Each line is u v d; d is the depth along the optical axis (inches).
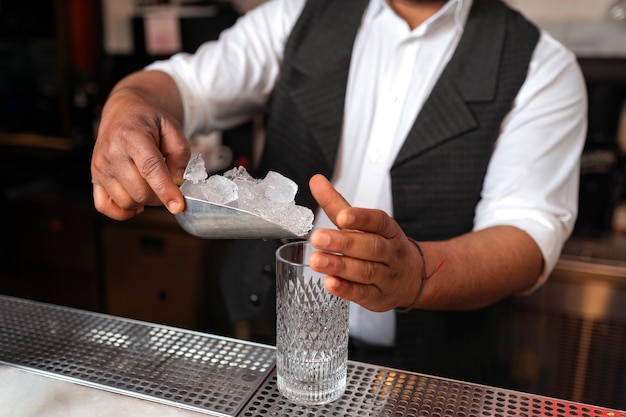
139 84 53.9
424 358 56.1
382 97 56.7
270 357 38.0
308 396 32.7
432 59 56.2
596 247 86.4
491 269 45.6
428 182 54.1
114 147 39.8
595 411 32.8
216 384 35.0
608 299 81.4
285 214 33.2
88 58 123.6
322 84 57.4
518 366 87.5
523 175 51.6
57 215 107.0
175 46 111.1
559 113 53.2
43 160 123.0
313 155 57.6
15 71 126.6
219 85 60.3
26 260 111.9
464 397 33.9
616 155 90.8
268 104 65.6
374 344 57.8
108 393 34.2
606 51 94.6
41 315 43.3
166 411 32.6
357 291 31.4
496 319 79.3
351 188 58.2
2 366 36.6
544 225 50.0
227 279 64.9
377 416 32.1
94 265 107.2
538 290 84.0
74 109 124.3
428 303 41.5
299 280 31.0
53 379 35.4
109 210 43.3
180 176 42.6
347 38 57.6
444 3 55.9
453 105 53.6
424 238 55.2
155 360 37.5
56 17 118.9
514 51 54.3
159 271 102.9
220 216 33.2
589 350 83.9
